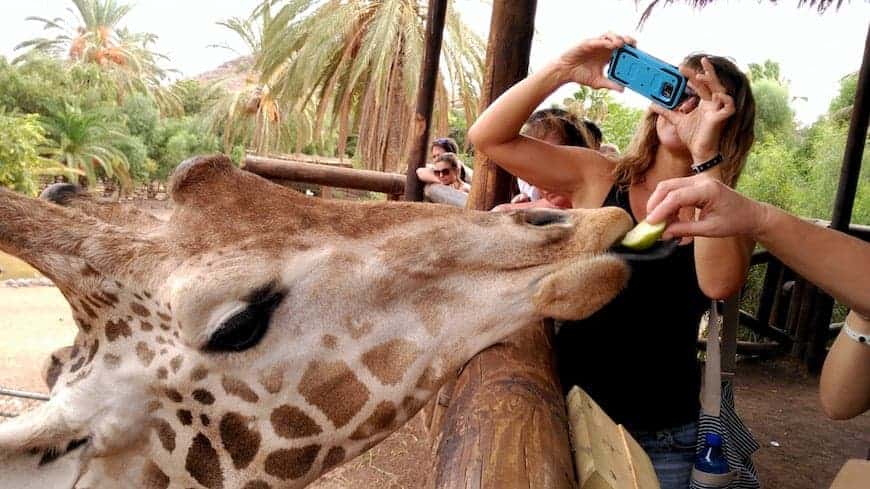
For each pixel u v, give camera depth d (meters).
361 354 1.46
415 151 4.98
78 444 1.37
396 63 18.27
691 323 2.04
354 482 3.79
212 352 1.35
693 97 1.77
